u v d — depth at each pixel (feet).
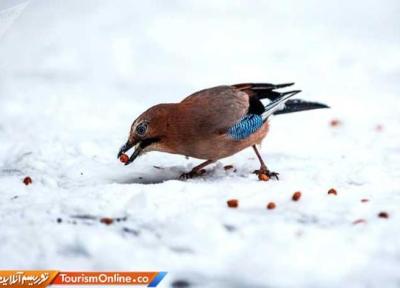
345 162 39.29
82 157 40.40
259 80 64.59
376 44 77.00
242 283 23.59
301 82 63.67
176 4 96.07
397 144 43.93
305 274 23.81
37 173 37.81
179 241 26.55
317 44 77.77
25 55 70.95
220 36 81.66
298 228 27.22
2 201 32.73
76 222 29.35
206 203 30.94
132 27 83.56
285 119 51.72
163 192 32.22
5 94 58.65
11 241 27.20
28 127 49.37
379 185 34.30
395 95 58.75
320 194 32.35
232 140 34.78
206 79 65.72
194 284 23.89
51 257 26.13
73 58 71.41
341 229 27.43
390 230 26.99
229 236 26.78
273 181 35.35
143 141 34.19
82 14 86.99
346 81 63.98
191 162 39.99
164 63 71.72
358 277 23.62
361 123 50.26
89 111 54.44
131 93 61.00
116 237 27.30
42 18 82.17
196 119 33.99
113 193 32.14
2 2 59.57
